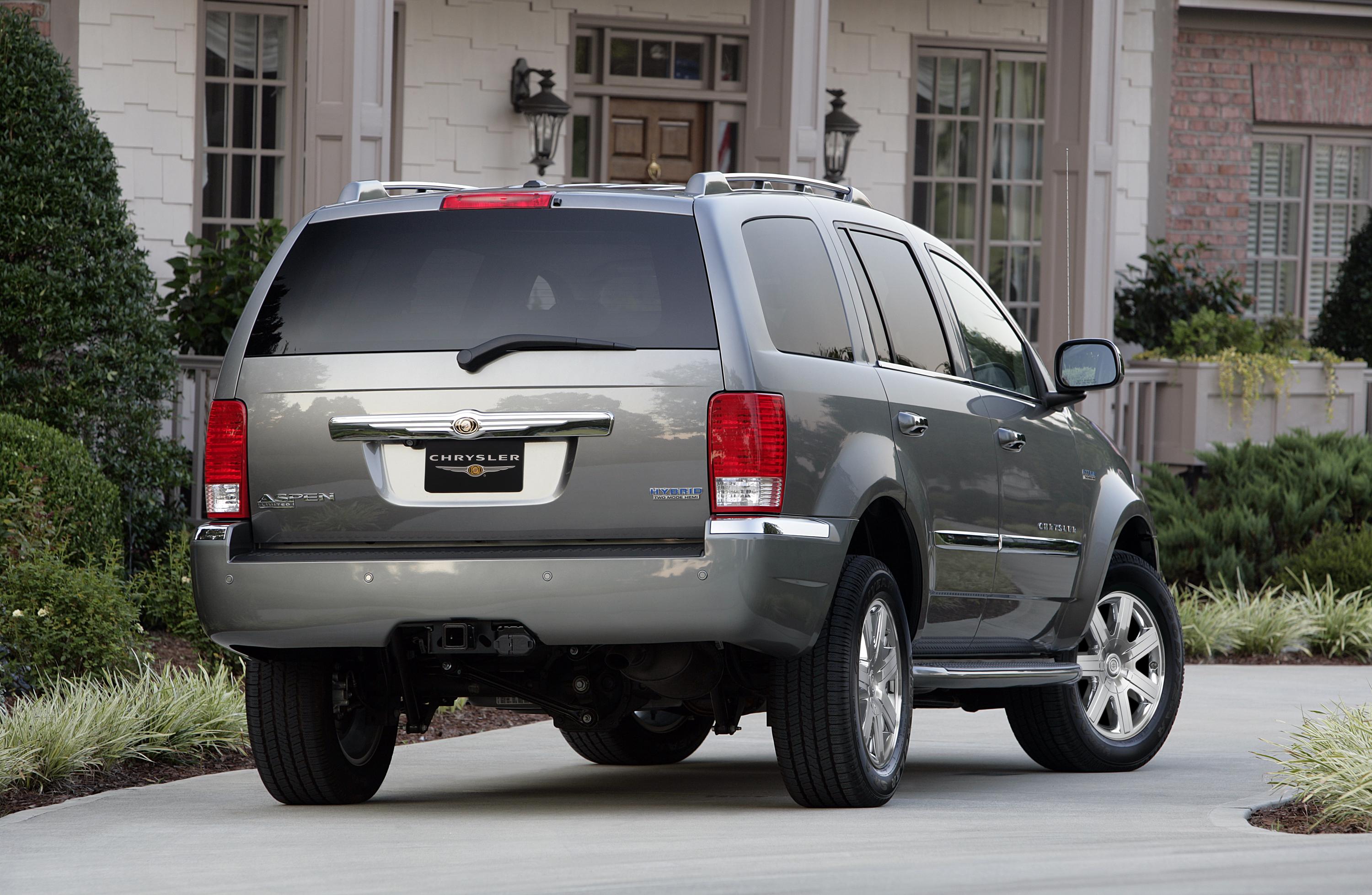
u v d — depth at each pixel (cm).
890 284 2072
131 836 1758
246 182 4847
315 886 1450
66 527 3166
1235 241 5922
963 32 5616
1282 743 2550
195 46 4725
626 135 5291
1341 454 4600
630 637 1723
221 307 4175
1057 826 1712
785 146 4197
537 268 1809
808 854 1537
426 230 1850
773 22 4225
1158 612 2445
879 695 1900
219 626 1819
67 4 4572
